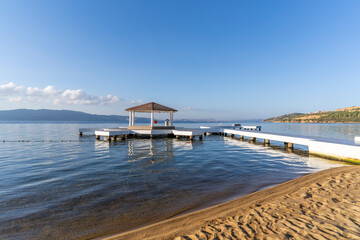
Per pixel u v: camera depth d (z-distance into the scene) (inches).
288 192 236.1
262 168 381.4
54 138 960.3
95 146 682.2
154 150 595.5
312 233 135.3
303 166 399.2
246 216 170.9
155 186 272.2
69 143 765.9
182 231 149.5
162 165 400.8
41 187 264.1
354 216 160.1
